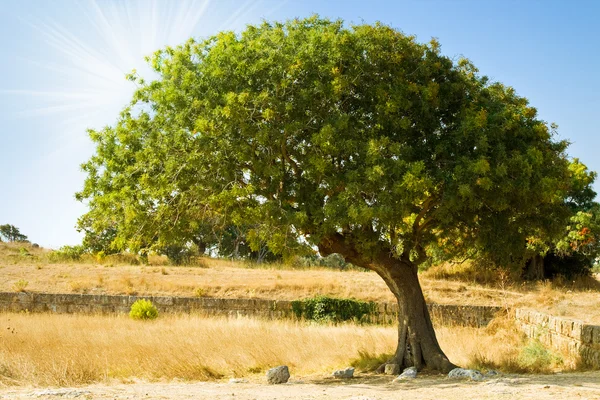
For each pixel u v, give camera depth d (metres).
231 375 13.09
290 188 11.70
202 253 41.38
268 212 10.97
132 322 21.03
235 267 35.69
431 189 11.59
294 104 11.53
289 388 10.87
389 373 12.95
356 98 12.24
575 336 14.37
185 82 11.70
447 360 12.73
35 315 23.73
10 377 10.98
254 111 11.38
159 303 26.09
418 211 12.51
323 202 11.73
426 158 11.86
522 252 13.72
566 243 28.88
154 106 12.86
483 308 24.91
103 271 31.27
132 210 11.80
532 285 29.19
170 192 11.80
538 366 13.23
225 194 10.94
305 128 11.60
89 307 26.12
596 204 31.75
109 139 13.31
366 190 10.84
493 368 13.34
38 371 11.27
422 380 11.60
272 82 11.57
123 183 12.41
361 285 28.55
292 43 11.92
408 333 13.18
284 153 11.80
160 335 16.33
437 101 12.12
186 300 26.08
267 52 11.81
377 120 11.90
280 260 42.38
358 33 12.07
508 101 13.11
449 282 29.06
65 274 30.08
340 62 11.70
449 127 12.55
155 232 12.16
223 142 11.24
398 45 12.24
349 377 12.66
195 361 13.38
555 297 24.02
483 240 13.06
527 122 12.64
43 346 13.78
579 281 30.67
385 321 25.06
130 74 13.46
